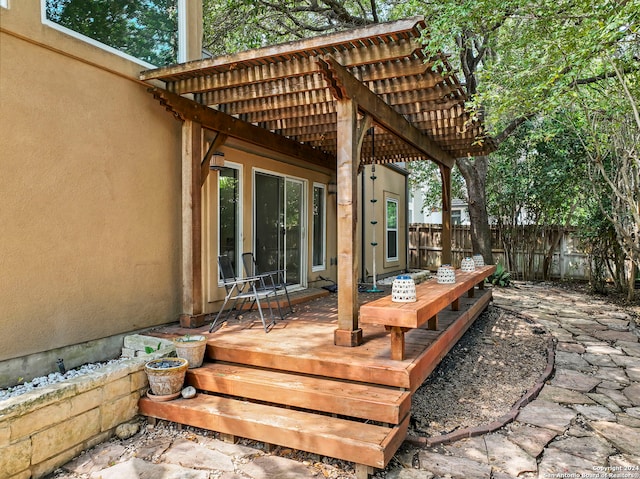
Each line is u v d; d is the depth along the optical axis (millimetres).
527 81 5199
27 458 2520
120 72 4172
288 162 6801
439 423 3193
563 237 10883
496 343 5363
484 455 2750
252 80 3936
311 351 3482
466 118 5312
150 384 3320
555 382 4047
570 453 2762
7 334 3246
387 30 3152
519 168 10938
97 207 3957
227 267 4672
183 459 2785
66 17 3793
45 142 3514
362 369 3107
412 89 4082
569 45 4445
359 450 2520
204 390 3441
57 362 3598
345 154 3670
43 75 3508
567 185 9883
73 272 3740
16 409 2457
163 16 4891
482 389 3877
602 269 9109
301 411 3088
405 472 2570
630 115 6645
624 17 3537
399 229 11875
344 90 3506
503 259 11742
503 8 5262
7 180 3248
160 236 4656
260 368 3545
